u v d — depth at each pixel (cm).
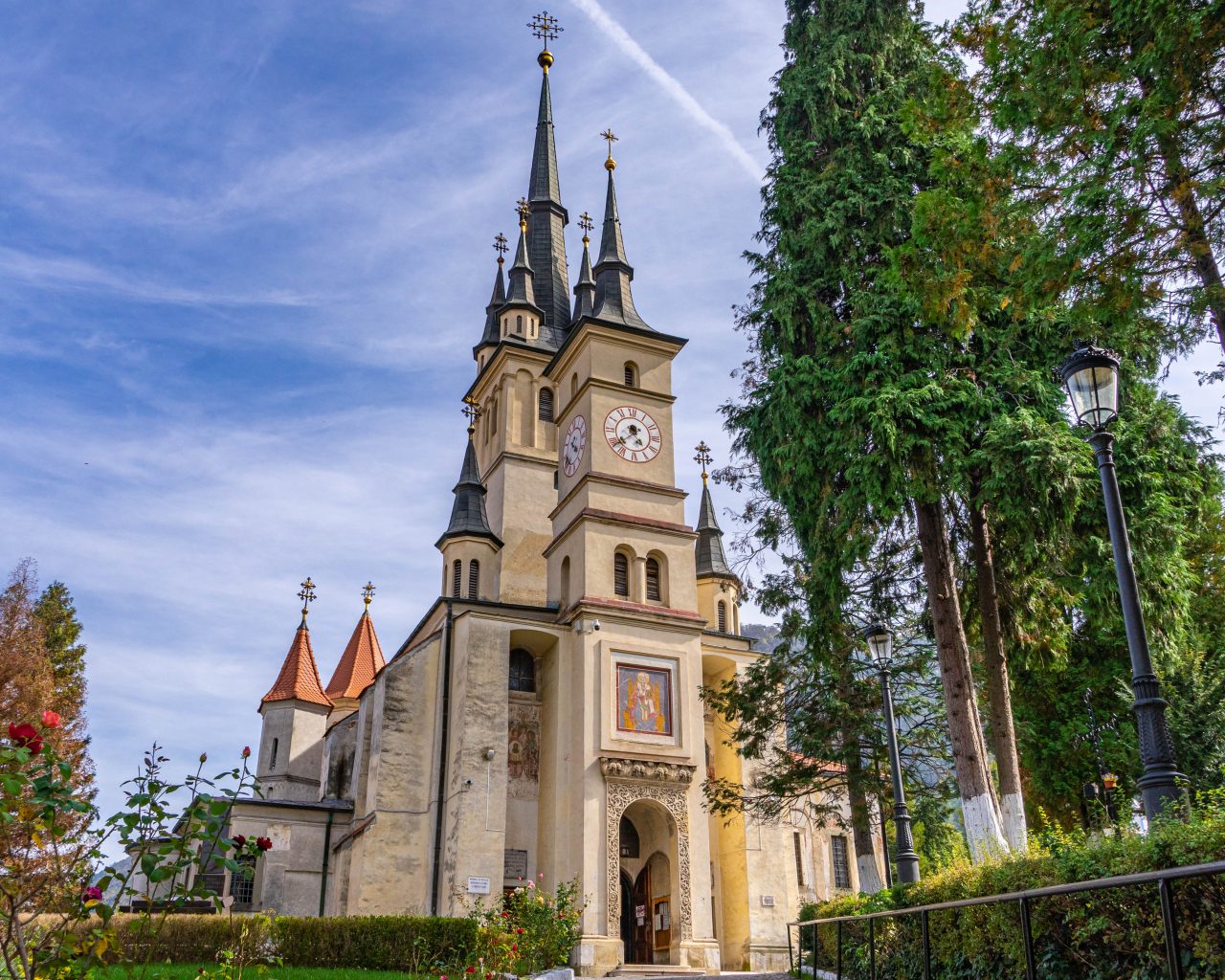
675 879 3478
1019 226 1634
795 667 3142
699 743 3719
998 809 2241
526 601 4872
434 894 3484
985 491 2153
